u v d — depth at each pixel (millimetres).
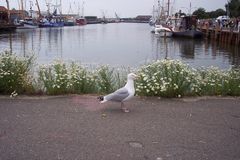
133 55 35969
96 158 5855
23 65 11328
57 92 10594
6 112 8477
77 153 6043
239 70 13781
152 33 86938
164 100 10047
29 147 6270
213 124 7836
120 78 12156
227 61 33156
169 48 46594
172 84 10375
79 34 80062
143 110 8891
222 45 51438
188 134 7125
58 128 7320
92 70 11805
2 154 5957
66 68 11281
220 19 75125
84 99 10000
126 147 6352
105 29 119500
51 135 6891
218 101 10062
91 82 11180
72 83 10750
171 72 10625
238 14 82000
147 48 45625
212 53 40281
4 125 7465
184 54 39406
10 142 6492
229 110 9070
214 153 6184
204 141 6746
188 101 9969
